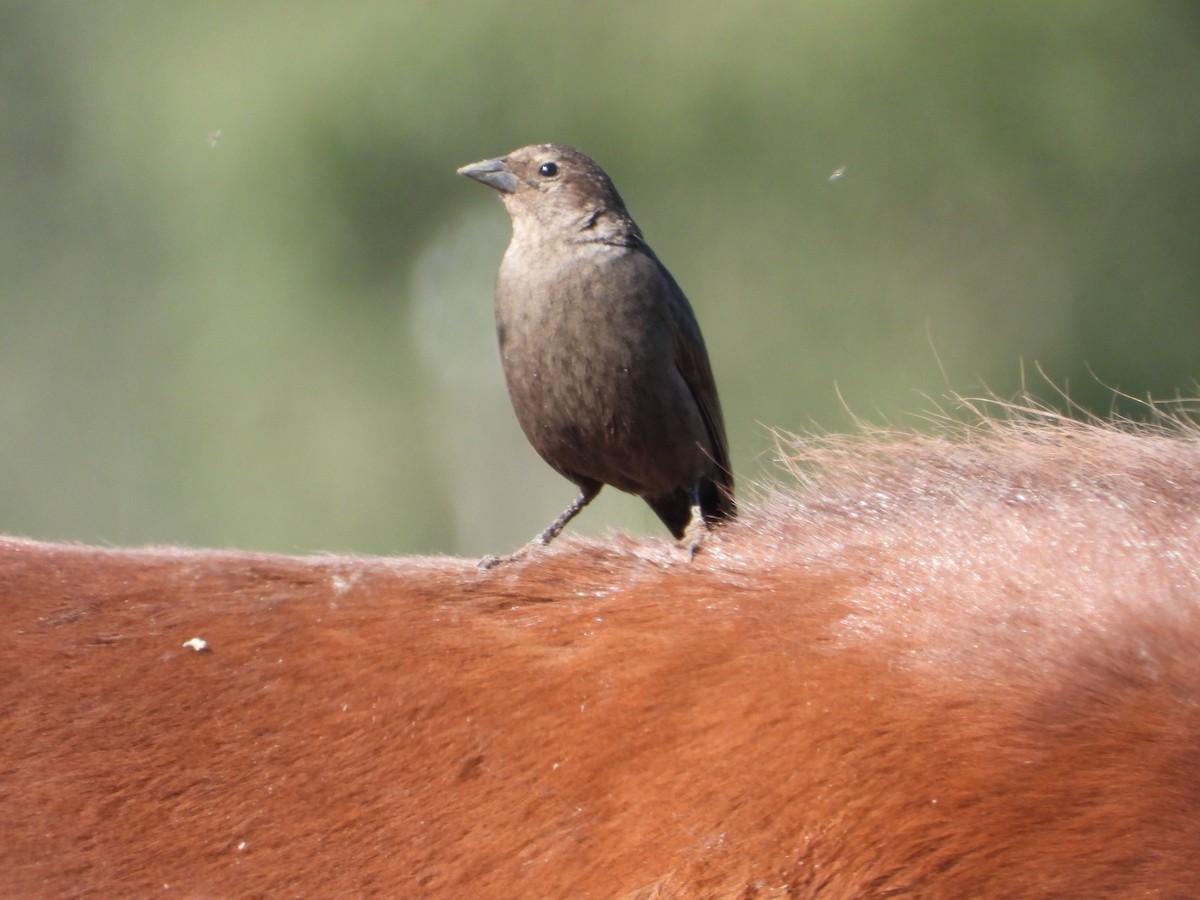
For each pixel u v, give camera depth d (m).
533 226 17.12
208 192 49.50
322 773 9.71
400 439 52.25
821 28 46.72
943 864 8.79
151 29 52.75
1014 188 47.22
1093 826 8.64
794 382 47.53
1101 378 48.50
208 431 52.75
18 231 55.84
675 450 17.33
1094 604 9.30
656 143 47.22
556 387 17.03
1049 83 47.09
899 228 47.41
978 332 48.03
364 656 10.23
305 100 47.88
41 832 9.54
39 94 56.16
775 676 9.51
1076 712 8.93
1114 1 47.62
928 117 47.00
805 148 46.97
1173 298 48.31
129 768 9.75
